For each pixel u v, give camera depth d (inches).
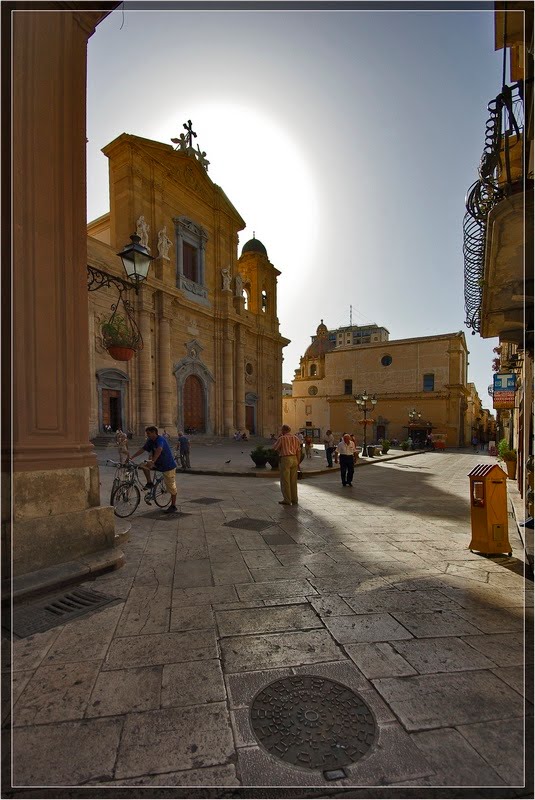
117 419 866.8
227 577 153.0
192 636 110.5
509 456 508.1
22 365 142.5
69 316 159.5
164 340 979.9
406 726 77.3
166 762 69.1
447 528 233.8
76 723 77.7
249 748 72.1
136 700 84.6
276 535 213.5
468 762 69.1
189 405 1103.6
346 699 85.3
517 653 102.3
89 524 160.1
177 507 287.4
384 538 209.9
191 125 1168.2
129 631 113.0
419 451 1224.8
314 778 65.9
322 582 148.5
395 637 110.2
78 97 167.9
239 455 794.8
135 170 957.8
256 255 1471.5
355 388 1728.6
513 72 209.6
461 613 124.3
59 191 158.2
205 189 1187.3
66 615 121.7
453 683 90.4
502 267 166.7
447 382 1519.4
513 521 257.0
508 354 480.1
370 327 2316.7
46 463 146.7
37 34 152.4
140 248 253.3
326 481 470.3
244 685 89.7
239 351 1272.1
